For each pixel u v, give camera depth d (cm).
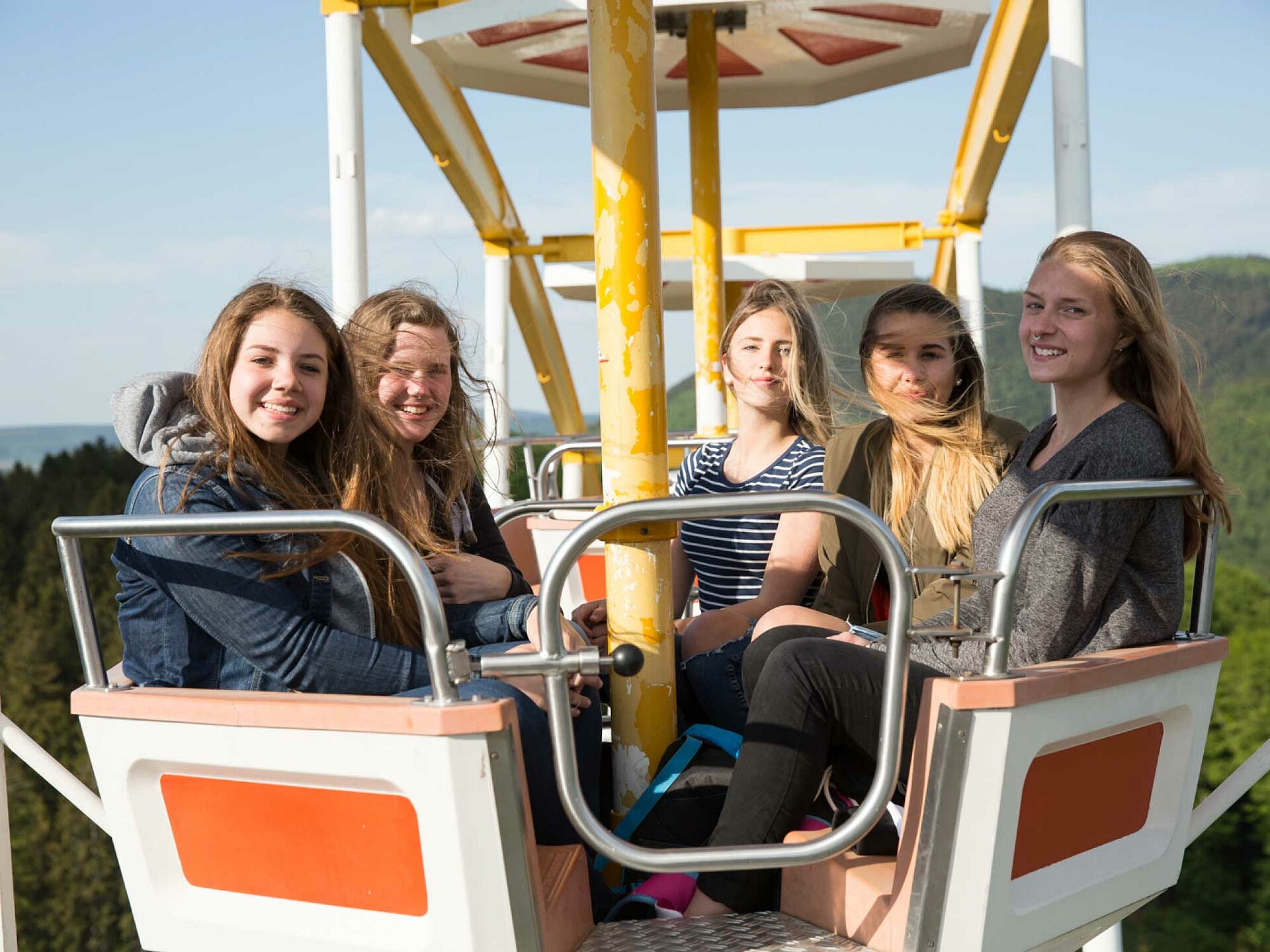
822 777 217
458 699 178
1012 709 182
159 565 211
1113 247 221
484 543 302
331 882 190
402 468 266
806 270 811
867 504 285
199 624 212
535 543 486
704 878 217
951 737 181
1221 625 3681
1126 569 213
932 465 273
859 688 212
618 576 240
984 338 371
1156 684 210
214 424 220
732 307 898
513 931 179
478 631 251
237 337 220
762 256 813
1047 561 205
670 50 574
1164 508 213
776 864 184
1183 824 226
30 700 3781
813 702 213
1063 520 206
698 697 264
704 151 553
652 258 233
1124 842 218
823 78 633
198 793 198
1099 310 218
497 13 476
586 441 521
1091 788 207
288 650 209
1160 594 213
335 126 457
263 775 191
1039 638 205
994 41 594
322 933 191
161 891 202
